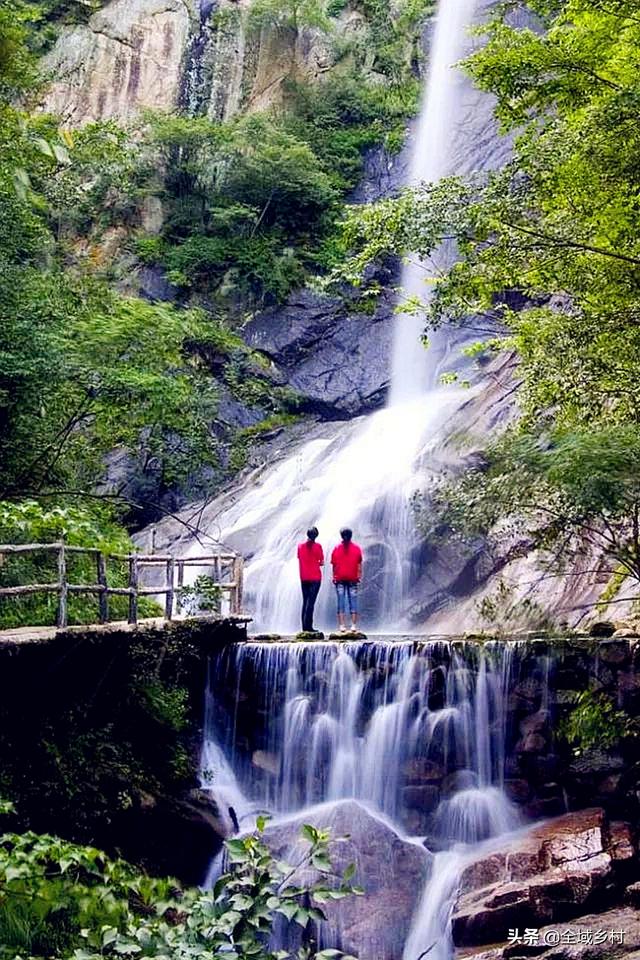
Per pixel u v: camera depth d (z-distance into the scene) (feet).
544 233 32.96
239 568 45.21
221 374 92.17
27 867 14.56
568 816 33.22
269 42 123.75
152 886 14.66
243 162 104.83
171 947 13.16
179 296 102.73
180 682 38.65
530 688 35.58
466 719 36.35
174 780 35.96
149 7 127.54
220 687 40.04
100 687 33.35
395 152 111.65
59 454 48.73
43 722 30.45
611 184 30.60
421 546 58.49
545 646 35.50
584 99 32.12
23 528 24.36
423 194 34.19
